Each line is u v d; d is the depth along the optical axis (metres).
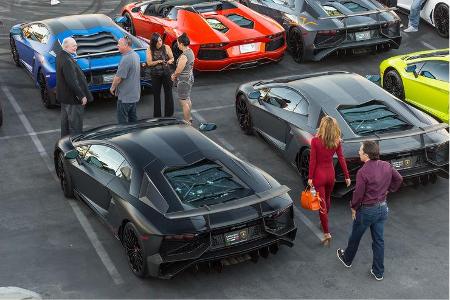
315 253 7.24
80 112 9.73
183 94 10.38
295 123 8.82
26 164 9.40
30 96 11.96
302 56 13.13
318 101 8.76
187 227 6.28
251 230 6.56
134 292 6.52
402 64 10.96
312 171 7.15
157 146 7.26
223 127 10.69
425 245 7.36
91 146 7.81
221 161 7.13
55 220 7.90
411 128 8.26
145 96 12.05
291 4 13.59
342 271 6.89
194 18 12.62
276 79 9.99
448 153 8.31
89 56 10.58
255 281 6.72
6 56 14.05
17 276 6.78
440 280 6.70
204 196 6.59
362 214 6.52
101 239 7.49
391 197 8.47
